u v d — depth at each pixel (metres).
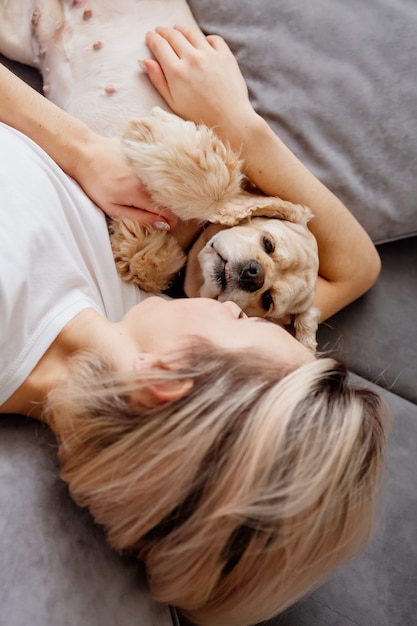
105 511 0.66
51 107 0.93
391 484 1.06
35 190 0.81
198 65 1.01
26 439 0.78
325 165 1.15
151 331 0.70
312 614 0.92
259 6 1.15
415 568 0.99
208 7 1.17
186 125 0.95
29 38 1.12
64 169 0.94
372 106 1.15
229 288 0.96
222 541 0.61
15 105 0.90
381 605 0.95
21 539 0.69
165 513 0.62
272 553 0.61
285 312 1.06
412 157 1.16
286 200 1.06
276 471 0.59
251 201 1.01
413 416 1.15
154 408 0.63
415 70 1.15
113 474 0.64
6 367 0.73
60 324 0.74
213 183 0.94
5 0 1.09
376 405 0.71
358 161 1.16
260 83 1.16
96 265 0.88
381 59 1.15
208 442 0.61
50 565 0.68
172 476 0.61
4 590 0.65
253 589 0.63
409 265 1.29
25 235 0.76
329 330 1.21
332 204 1.08
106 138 0.97
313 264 1.06
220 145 0.97
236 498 0.59
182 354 0.65
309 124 1.15
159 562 0.65
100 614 0.68
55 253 0.79
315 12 1.15
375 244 1.24
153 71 1.03
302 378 0.64
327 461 0.61
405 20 1.15
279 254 1.00
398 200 1.18
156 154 0.92
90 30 1.08
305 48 1.15
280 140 1.09
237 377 0.64
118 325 0.74
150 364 0.63
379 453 0.67
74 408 0.66
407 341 1.22
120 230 0.94
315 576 0.65
